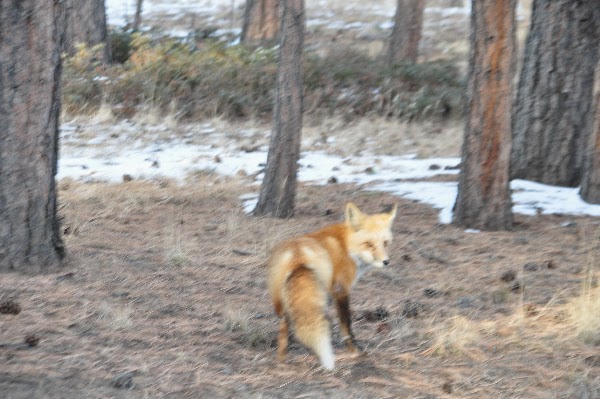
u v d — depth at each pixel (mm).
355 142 24672
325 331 7199
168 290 10516
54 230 11102
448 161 22031
